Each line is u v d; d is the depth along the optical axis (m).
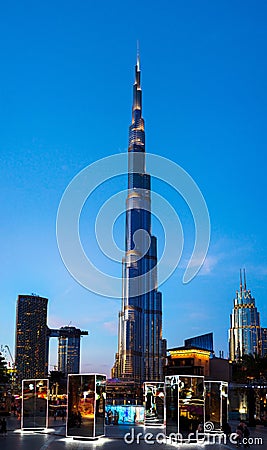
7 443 47.25
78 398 50.38
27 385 60.94
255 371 128.62
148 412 69.38
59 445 45.81
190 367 124.94
